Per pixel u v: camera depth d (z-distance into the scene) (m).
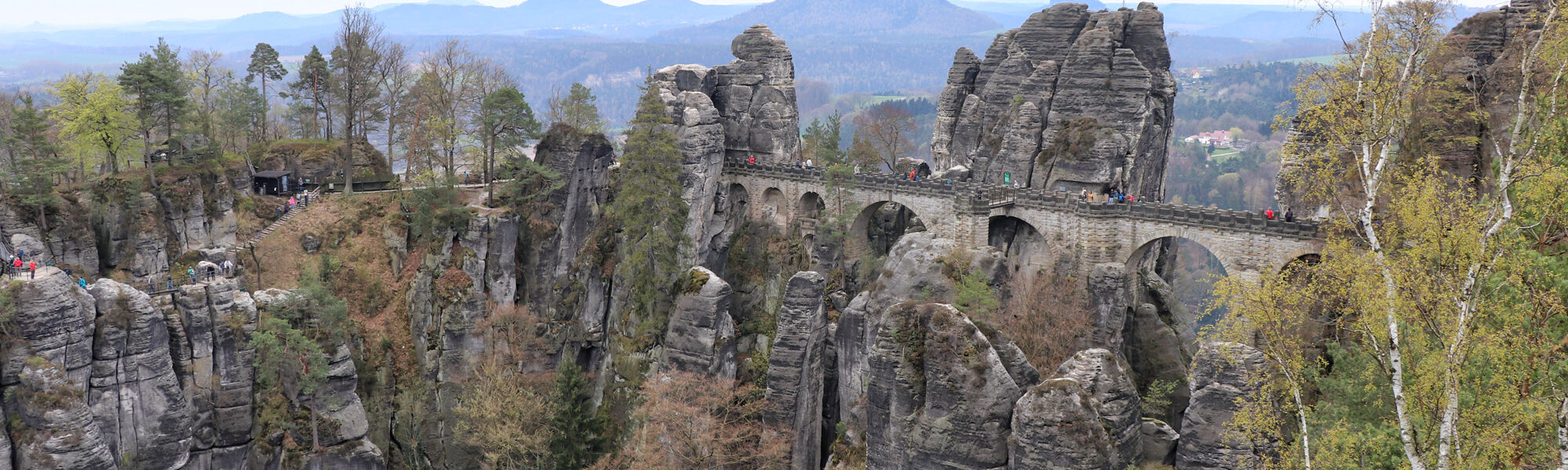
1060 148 101.12
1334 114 45.88
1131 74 101.00
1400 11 44.16
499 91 99.06
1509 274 38.09
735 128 116.75
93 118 90.50
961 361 61.41
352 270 96.31
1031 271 93.50
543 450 85.00
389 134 114.94
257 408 82.88
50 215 87.88
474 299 96.69
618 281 106.12
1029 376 63.84
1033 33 114.31
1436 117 65.75
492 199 100.81
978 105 117.56
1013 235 95.44
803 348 88.25
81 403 71.56
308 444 83.19
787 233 110.06
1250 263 78.06
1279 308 43.59
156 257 91.44
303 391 83.62
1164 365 85.56
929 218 96.94
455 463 94.50
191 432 80.50
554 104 115.69
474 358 96.38
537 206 101.75
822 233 103.69
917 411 63.66
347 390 85.62
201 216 95.44
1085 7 112.25
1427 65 64.44
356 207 101.06
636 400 96.88
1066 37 112.00
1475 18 77.75
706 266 111.62
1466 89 67.12
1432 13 43.41
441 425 94.88
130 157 102.19
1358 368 51.34
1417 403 38.03
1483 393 39.34
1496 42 76.19
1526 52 53.72
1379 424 48.16
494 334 97.31
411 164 104.38
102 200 90.88
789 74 119.06
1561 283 36.31
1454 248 38.53
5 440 69.75
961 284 83.88
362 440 85.69
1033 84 108.12
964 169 111.56
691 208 107.25
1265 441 50.06
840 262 104.00
